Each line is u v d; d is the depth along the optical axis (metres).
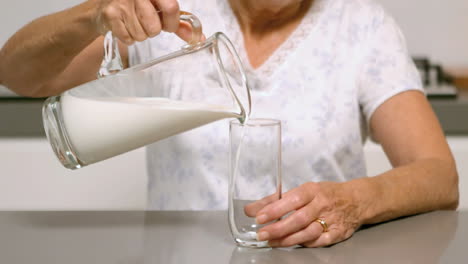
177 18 0.94
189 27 0.99
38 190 2.22
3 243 0.96
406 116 1.36
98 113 0.91
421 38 2.66
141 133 0.92
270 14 1.44
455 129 2.20
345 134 1.44
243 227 0.93
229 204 0.94
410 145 1.32
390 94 1.40
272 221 0.92
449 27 2.64
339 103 1.44
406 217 1.12
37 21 1.19
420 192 1.11
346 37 1.46
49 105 0.96
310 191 0.95
